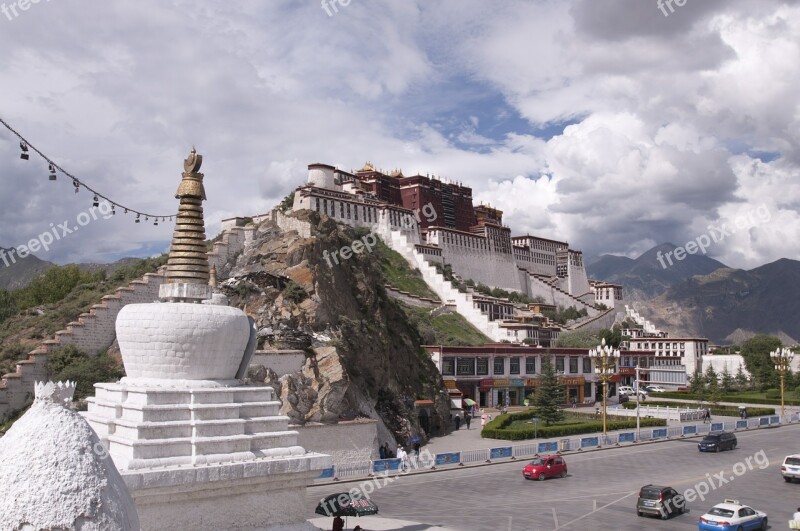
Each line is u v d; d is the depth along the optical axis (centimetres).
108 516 1193
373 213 15950
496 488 4738
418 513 3956
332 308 6519
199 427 2589
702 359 16925
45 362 5675
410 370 7669
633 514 4009
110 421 2630
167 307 2705
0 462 1182
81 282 9675
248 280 6322
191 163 2988
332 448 5216
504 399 9800
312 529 2759
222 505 2581
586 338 14288
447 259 17288
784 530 3738
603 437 6894
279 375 5328
